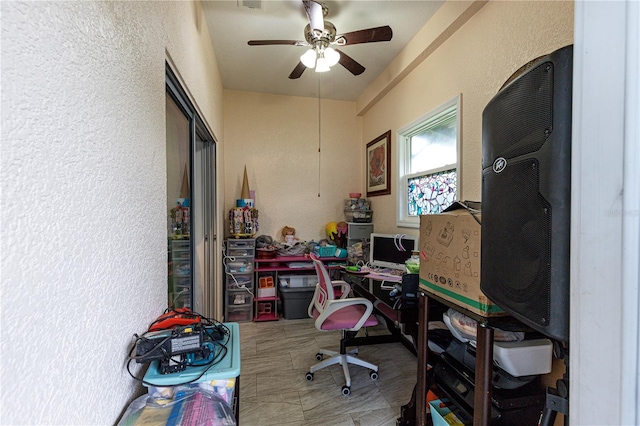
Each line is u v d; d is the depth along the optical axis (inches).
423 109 98.1
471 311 44.9
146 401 27.6
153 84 38.5
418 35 94.6
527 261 25.7
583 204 19.3
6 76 15.1
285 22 88.0
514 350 45.6
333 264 132.7
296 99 149.4
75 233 20.9
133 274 31.1
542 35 56.3
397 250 108.2
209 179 106.8
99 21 24.5
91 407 22.5
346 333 92.3
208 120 90.4
